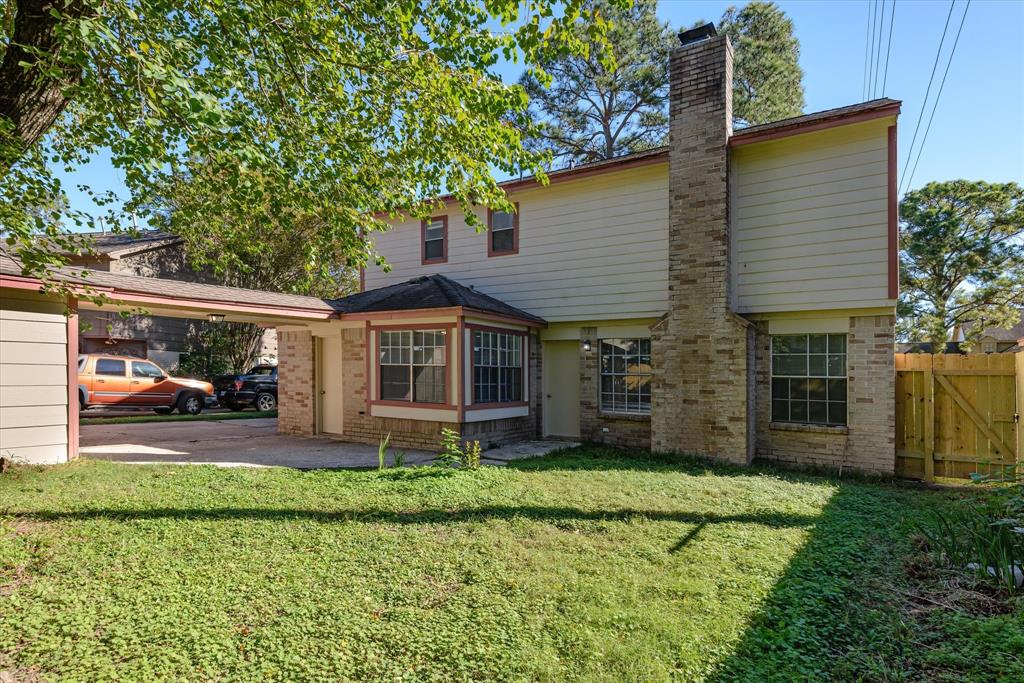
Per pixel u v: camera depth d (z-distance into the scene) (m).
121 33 4.27
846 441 8.99
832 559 4.70
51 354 8.30
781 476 8.33
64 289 6.29
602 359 11.66
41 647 3.17
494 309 10.73
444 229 13.65
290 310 10.52
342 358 12.12
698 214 9.66
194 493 6.51
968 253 24.22
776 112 21.80
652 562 4.63
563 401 12.36
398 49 5.57
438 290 11.18
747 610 3.74
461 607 3.75
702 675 2.99
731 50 9.83
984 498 5.99
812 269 9.29
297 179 5.40
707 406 9.48
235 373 22.38
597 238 11.52
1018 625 3.47
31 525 5.27
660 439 9.95
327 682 2.88
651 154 10.56
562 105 23.97
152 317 21.97
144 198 6.05
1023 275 23.22
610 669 3.02
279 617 3.57
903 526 5.65
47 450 8.21
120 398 16.02
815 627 3.56
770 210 9.68
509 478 7.66
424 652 3.18
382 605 3.77
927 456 8.59
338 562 4.53
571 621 3.56
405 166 6.11
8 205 4.78
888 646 3.33
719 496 6.82
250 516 5.68
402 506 6.16
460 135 5.80
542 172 6.02
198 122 3.60
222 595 3.87
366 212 6.18
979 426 8.27
